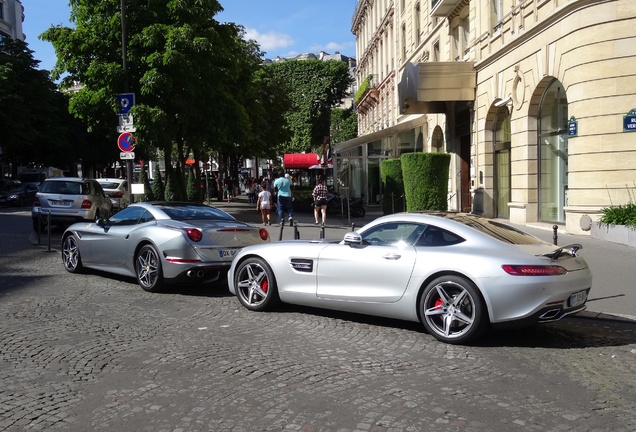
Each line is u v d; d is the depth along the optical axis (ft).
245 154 143.43
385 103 143.33
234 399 15.78
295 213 93.71
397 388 16.63
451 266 20.88
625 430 13.85
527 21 59.62
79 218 56.54
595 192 49.01
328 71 212.43
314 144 215.92
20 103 133.28
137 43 71.20
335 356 19.77
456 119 84.28
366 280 22.98
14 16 218.18
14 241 53.21
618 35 47.34
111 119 74.33
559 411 15.01
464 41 83.10
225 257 30.58
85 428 13.99
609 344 21.59
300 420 14.35
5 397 15.98
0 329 23.15
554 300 20.06
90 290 31.53
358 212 86.17
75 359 19.30
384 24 141.38
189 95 74.08
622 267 35.78
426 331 23.08
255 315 25.79
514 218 63.57
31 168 180.65
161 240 30.09
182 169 99.76
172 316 25.58
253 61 141.49
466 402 15.57
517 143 62.75
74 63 71.72
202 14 74.64
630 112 47.34
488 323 20.47
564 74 51.88
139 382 17.12
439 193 64.44
